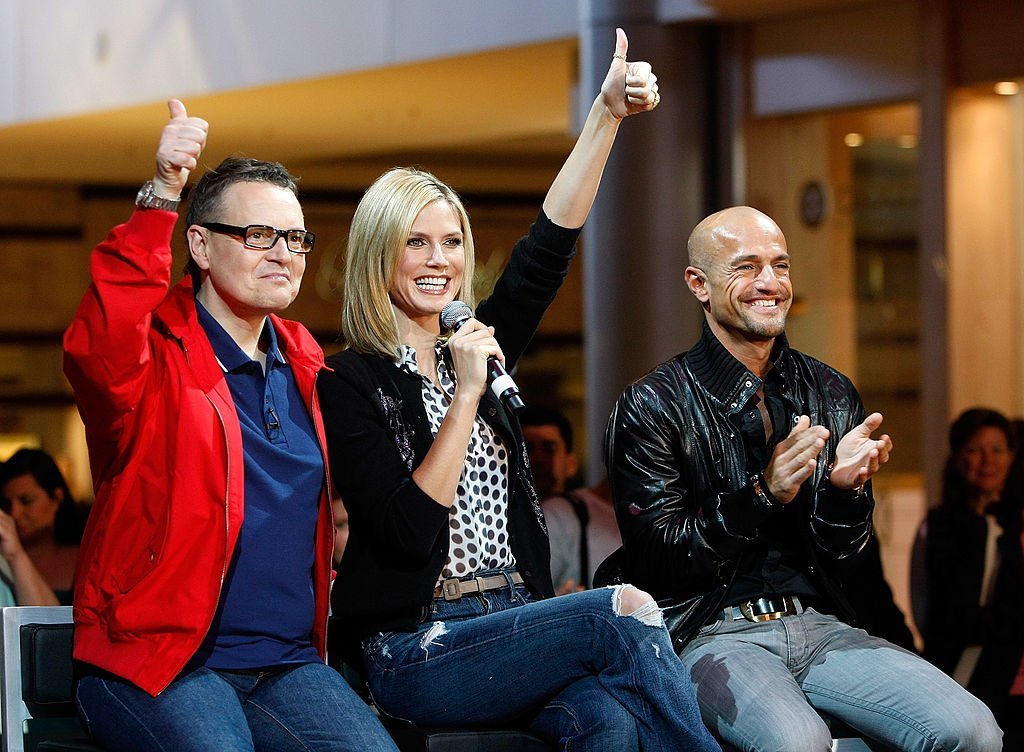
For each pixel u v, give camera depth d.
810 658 5.49
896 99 11.73
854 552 5.55
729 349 5.77
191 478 4.79
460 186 25.17
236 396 5.05
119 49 17.73
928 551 8.51
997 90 11.58
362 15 14.96
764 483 5.23
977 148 11.58
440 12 14.19
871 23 11.84
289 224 5.05
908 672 5.29
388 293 5.48
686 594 5.57
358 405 5.27
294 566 4.98
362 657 5.29
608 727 4.86
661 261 12.56
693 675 5.37
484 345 5.10
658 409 5.65
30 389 25.91
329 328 25.16
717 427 5.66
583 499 8.68
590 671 5.01
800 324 12.39
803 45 12.25
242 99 17.05
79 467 26.27
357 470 5.20
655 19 12.53
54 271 25.84
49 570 8.71
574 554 8.53
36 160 22.78
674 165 12.57
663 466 5.61
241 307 5.09
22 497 8.69
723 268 5.67
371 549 5.23
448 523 5.20
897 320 11.78
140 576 4.78
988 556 8.41
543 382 27.00
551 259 5.87
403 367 5.42
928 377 11.57
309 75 15.53
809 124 12.32
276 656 4.95
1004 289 11.65
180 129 4.62
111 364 4.68
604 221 12.63
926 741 5.12
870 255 11.96
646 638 4.88
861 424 5.44
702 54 12.71
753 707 5.16
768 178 12.58
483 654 5.00
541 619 4.96
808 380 5.83
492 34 13.77
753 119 12.59
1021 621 8.31
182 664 4.71
